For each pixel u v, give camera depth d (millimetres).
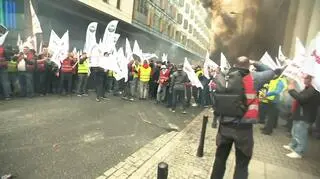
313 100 5430
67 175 3934
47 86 10023
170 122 7930
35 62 9055
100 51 9906
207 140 6293
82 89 10789
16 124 5906
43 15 13195
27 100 8492
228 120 3367
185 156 5113
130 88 11406
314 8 13008
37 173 3900
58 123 6340
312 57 4590
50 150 4754
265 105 8781
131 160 4695
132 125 7055
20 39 10906
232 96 3301
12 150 4574
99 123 6809
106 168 4289
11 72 8547
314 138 7586
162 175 2318
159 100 11086
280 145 6449
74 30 16234
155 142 5852
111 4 20078
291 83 5777
